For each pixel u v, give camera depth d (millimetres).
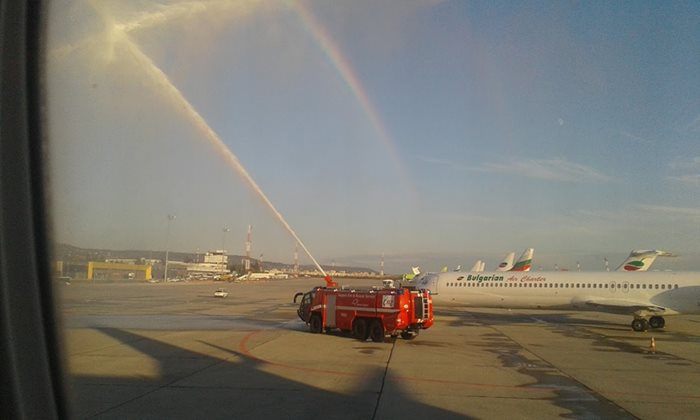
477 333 31453
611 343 27109
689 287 36000
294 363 18391
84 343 23062
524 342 26906
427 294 28594
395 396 13352
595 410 12336
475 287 43156
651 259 51625
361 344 24672
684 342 28016
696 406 12867
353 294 27000
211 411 11492
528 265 68938
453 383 15328
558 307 40094
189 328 30078
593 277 39469
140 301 56406
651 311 35562
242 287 101625
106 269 103062
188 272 170500
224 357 19469
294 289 93875
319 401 12617
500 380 16016
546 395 13922
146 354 20062
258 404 12203
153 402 12312
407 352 22047
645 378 16750
